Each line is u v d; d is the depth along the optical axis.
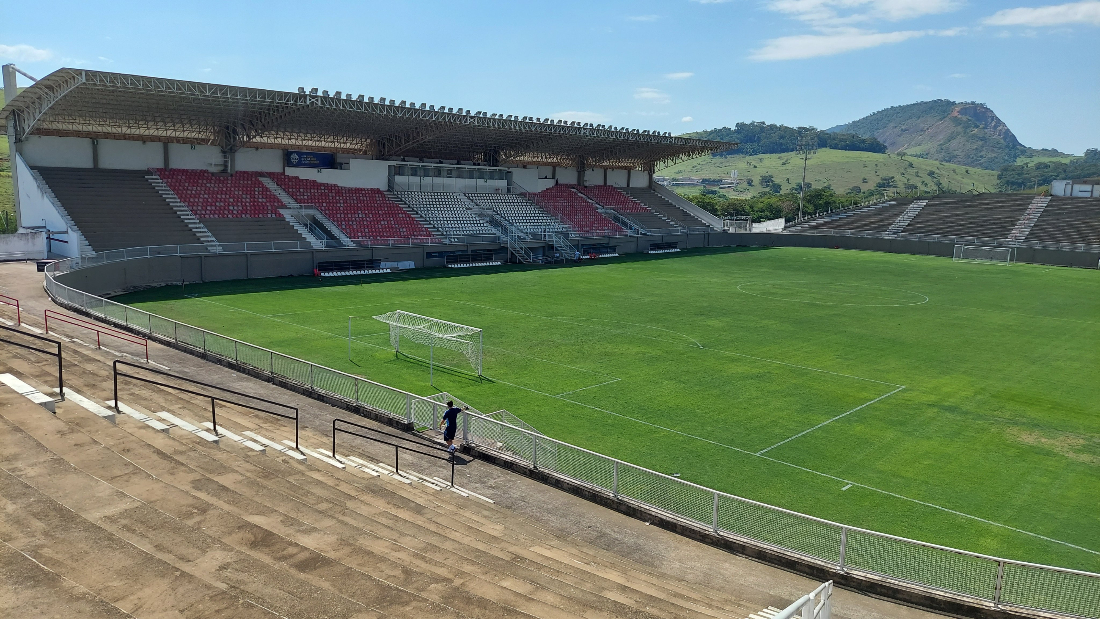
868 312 42.69
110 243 47.25
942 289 53.09
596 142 81.88
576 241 74.38
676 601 10.71
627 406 24.00
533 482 17.03
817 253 80.44
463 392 25.06
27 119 50.31
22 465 9.87
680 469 18.91
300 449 16.83
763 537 14.09
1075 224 80.81
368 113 59.06
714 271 62.44
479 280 54.25
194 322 35.47
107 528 8.64
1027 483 18.38
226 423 17.84
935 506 16.98
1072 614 11.55
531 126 70.69
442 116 63.47
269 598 7.68
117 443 11.66
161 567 7.79
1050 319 41.47
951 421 23.11
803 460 19.67
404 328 30.30
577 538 14.23
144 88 46.06
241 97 50.88
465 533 12.89
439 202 72.06
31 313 29.98
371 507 12.96
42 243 46.72
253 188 59.84
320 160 66.00
